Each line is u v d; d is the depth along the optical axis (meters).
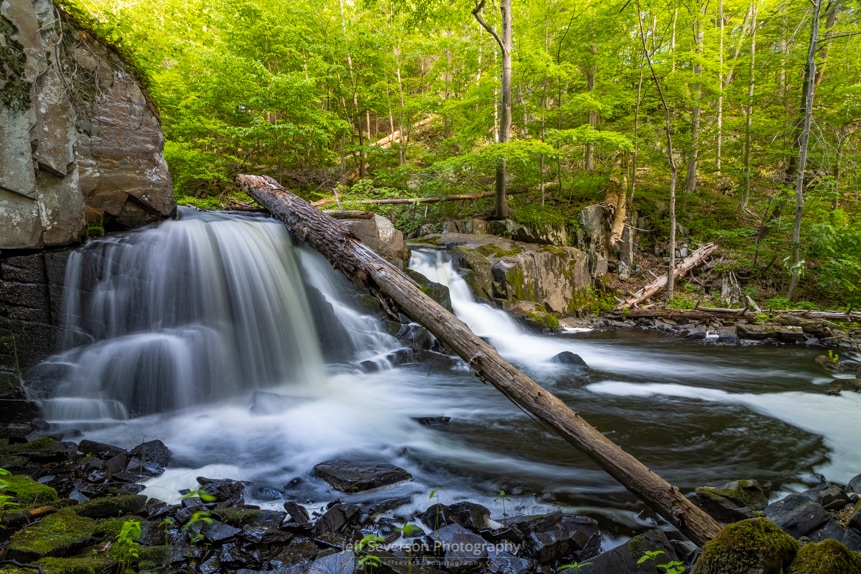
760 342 9.56
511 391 2.89
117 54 5.96
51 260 4.68
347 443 4.33
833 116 12.65
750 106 13.65
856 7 12.95
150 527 2.62
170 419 4.73
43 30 4.76
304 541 2.70
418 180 14.23
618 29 12.41
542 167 13.12
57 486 3.16
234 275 6.06
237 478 3.58
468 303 9.97
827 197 11.83
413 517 3.10
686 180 16.06
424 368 7.00
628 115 14.52
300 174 14.27
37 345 4.58
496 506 3.28
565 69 12.18
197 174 11.93
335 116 13.60
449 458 4.08
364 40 13.89
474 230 12.49
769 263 12.89
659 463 4.11
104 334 5.03
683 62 13.79
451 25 14.97
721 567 1.92
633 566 2.51
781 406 5.68
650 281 13.07
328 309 6.91
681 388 6.47
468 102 13.23
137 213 6.05
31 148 4.55
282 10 13.20
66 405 4.41
